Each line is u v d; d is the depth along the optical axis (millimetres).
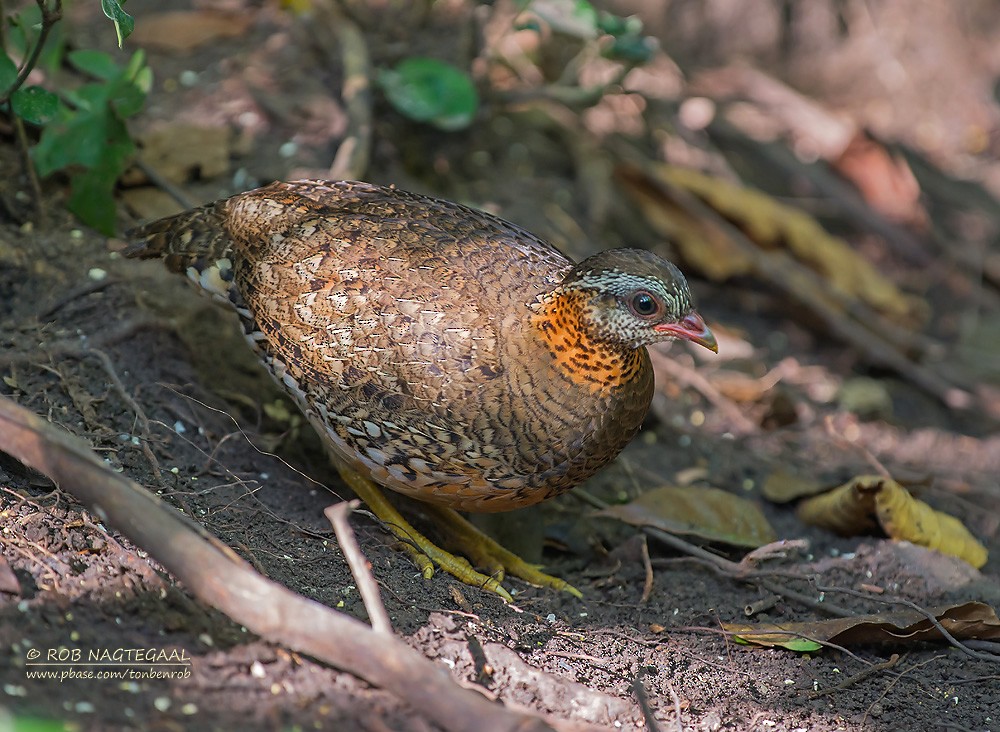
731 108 15648
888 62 17016
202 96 11422
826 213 14906
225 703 5730
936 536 8891
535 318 7367
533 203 12633
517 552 8672
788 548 8445
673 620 7879
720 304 13289
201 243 8039
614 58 12336
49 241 9117
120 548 6570
